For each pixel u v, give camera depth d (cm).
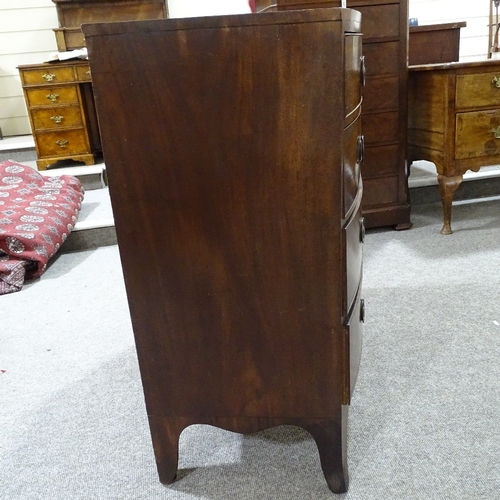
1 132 429
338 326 100
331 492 111
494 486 108
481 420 128
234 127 90
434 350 158
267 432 132
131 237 98
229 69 87
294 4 221
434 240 247
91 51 87
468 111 232
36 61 427
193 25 85
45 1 413
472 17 420
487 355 154
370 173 254
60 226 258
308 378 104
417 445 121
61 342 183
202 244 97
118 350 175
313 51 84
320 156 90
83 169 353
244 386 106
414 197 300
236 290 100
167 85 88
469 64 223
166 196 95
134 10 398
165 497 113
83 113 358
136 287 101
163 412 110
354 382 111
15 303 218
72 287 231
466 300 186
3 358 175
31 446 132
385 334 168
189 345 104
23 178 290
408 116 261
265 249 96
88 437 134
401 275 211
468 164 241
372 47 236
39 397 152
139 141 92
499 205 291
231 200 94
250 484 115
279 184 92
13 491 118
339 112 87
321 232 94
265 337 102
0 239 235
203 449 128
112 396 150
